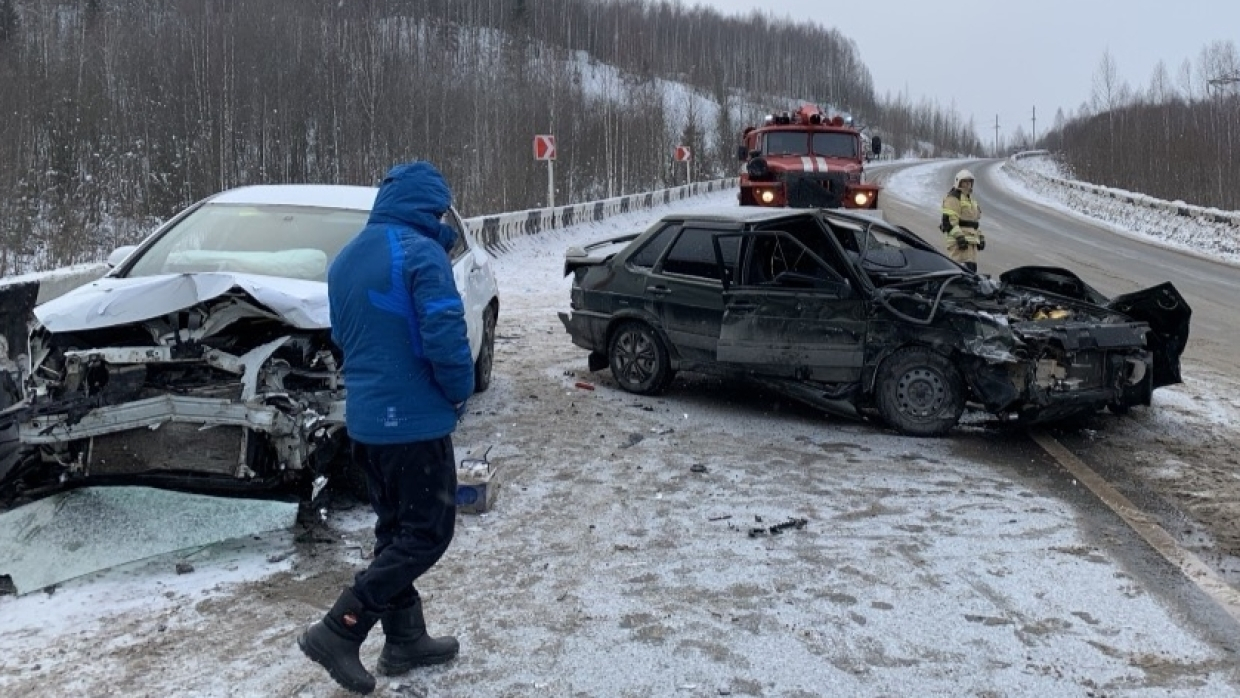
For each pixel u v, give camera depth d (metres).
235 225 5.94
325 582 4.21
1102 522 5.06
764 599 4.08
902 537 4.81
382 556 3.24
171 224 6.01
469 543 4.69
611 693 3.32
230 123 41.94
